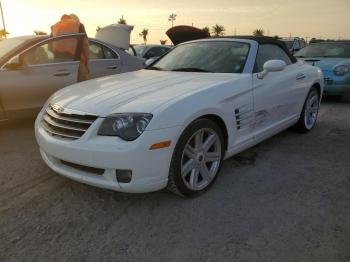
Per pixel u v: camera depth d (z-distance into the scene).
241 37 4.41
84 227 2.78
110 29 6.75
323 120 6.23
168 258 2.41
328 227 2.76
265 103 4.00
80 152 2.88
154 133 2.77
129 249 2.51
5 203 3.15
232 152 3.63
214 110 3.24
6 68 5.13
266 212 2.99
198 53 4.36
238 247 2.53
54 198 3.24
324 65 7.93
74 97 3.34
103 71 6.26
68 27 5.77
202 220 2.87
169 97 3.04
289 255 2.44
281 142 4.88
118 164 2.76
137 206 3.09
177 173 3.00
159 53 13.21
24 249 2.51
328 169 3.92
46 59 5.51
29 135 5.22
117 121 2.81
